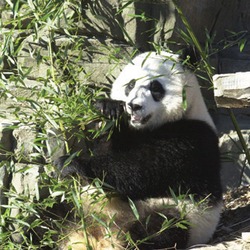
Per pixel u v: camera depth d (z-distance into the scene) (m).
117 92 12.20
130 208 11.93
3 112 12.86
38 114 11.65
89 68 13.21
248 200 13.19
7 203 11.86
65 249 11.62
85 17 13.30
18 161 11.56
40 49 12.70
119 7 13.07
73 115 11.64
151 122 11.96
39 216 11.52
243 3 15.05
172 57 12.13
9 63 12.95
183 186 11.77
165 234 11.45
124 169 11.60
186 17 13.54
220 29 14.69
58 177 11.80
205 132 12.05
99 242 11.48
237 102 10.66
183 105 11.43
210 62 14.17
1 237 11.38
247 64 14.30
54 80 11.96
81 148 12.52
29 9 12.75
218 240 11.95
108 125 11.45
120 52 13.10
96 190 11.39
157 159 11.66
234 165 13.74
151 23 13.31
